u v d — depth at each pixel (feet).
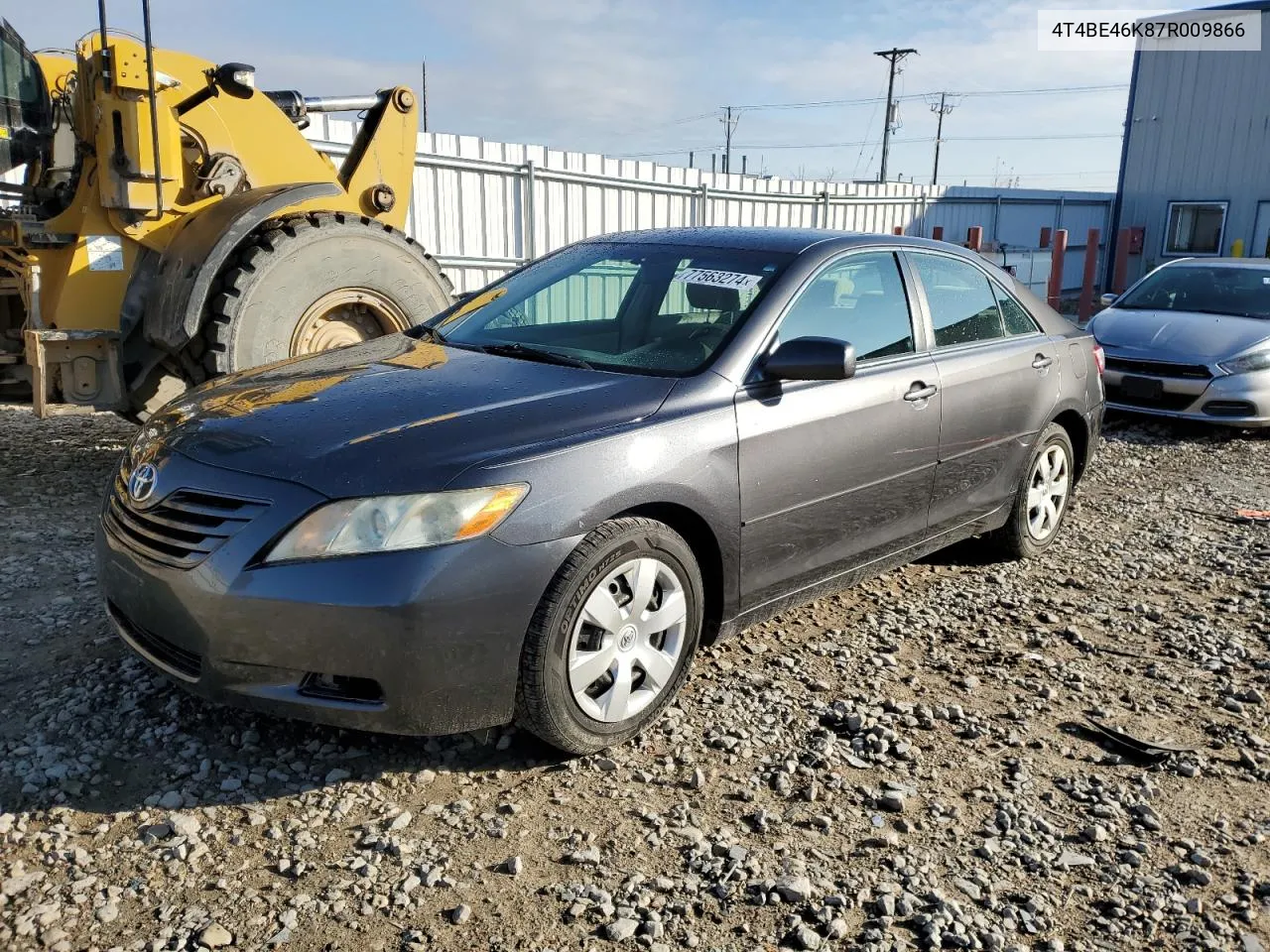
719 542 11.21
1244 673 13.39
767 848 9.20
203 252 18.15
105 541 10.36
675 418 10.82
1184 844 9.61
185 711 10.91
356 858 8.77
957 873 9.02
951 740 11.35
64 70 22.02
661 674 10.89
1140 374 29.58
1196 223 73.00
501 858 8.89
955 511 15.15
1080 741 11.51
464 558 9.16
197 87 20.21
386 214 24.29
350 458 9.45
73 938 7.65
